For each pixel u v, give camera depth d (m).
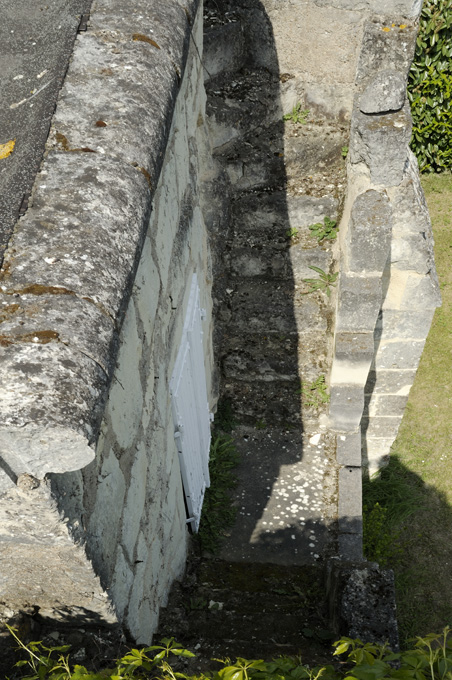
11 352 1.33
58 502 1.49
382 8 4.30
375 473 6.18
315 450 5.25
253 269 5.25
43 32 2.27
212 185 4.64
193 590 4.12
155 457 2.74
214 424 5.38
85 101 1.98
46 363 1.32
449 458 6.27
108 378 1.42
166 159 2.71
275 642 3.69
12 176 1.73
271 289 5.27
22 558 1.73
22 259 1.51
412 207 4.29
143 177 1.83
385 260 4.26
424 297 4.70
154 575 2.91
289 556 4.65
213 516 4.83
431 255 4.62
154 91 2.09
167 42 2.31
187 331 3.42
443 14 7.16
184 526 4.09
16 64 2.15
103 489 1.90
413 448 6.35
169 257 2.85
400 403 5.53
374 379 5.34
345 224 4.73
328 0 4.41
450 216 8.23
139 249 1.72
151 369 2.56
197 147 3.85
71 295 1.46
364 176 4.27
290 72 4.91
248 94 4.91
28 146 1.82
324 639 3.70
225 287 5.25
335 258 5.12
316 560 4.63
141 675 2.03
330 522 4.84
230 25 4.68
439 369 6.88
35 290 1.45
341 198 5.07
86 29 2.28
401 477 6.16
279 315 5.23
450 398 6.68
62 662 1.86
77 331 1.40
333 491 5.02
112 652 2.10
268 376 5.35
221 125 4.77
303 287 5.27
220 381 5.42
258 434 5.36
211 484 5.03
